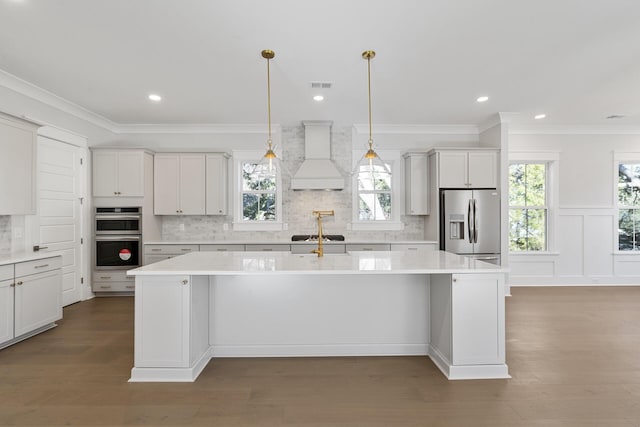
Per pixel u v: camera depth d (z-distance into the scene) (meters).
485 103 4.61
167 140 5.64
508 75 3.66
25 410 2.11
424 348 2.99
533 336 3.42
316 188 5.22
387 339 2.99
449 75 3.65
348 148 5.71
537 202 5.96
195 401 2.22
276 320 2.96
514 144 5.84
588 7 2.44
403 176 5.76
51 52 3.09
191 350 2.53
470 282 2.53
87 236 4.98
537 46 3.02
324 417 2.05
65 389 2.37
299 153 5.67
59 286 3.75
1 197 3.31
